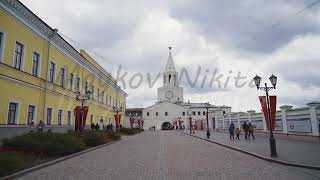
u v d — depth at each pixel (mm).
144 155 14422
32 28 19344
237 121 38750
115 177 8555
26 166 10094
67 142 13836
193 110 94562
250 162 11711
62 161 12398
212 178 8297
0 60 15898
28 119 19078
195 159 12688
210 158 13055
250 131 26109
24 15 17984
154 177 8477
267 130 27859
